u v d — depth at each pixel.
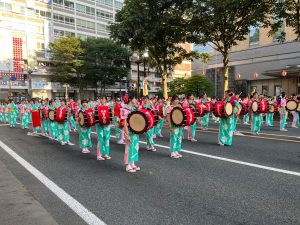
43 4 53.47
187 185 6.45
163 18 20.61
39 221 4.68
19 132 17.94
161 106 13.90
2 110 26.19
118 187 6.43
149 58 25.61
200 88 42.47
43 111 15.25
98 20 63.00
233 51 39.88
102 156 9.73
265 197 5.61
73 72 49.12
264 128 16.84
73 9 58.19
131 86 62.38
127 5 21.78
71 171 7.91
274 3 18.05
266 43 35.06
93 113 9.94
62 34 56.62
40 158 9.74
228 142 11.21
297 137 13.04
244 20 18.56
